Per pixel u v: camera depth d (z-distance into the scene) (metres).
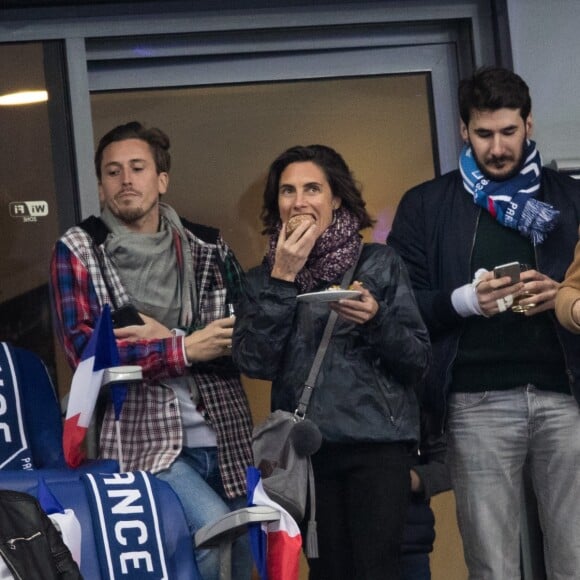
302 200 15.07
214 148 19.95
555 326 16.19
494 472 16.36
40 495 12.29
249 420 16.03
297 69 20.12
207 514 14.93
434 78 20.28
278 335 14.52
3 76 19.52
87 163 19.53
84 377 13.99
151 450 15.41
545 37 19.47
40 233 19.44
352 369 14.64
